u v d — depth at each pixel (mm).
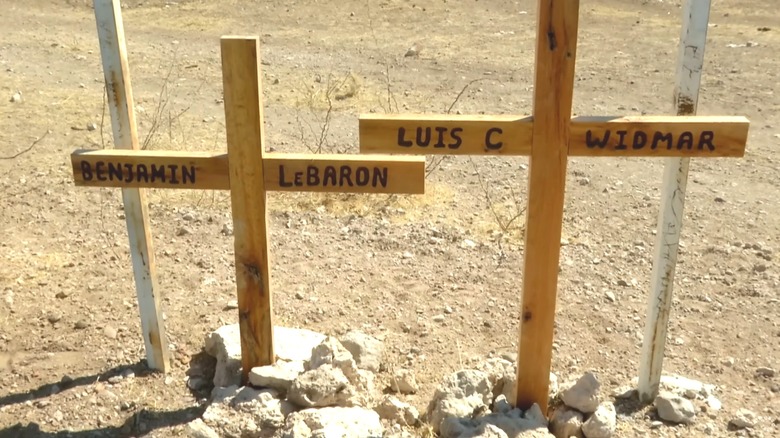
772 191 6707
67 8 15086
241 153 3291
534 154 3109
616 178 6949
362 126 3119
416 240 5527
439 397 3500
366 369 3902
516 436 3248
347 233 5637
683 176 3305
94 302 4594
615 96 9359
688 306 4754
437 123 3100
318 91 9430
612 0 14906
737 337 4414
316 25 13422
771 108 8859
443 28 13078
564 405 3502
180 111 8641
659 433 3525
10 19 13805
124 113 3459
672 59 11055
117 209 6008
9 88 9227
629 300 4797
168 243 5426
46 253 5246
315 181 3316
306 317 4480
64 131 7797
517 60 11062
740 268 5246
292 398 3420
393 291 4824
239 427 3307
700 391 3791
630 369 4090
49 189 6340
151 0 15508
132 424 3547
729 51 11250
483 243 5500
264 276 3473
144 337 3863
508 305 4691
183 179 3373
